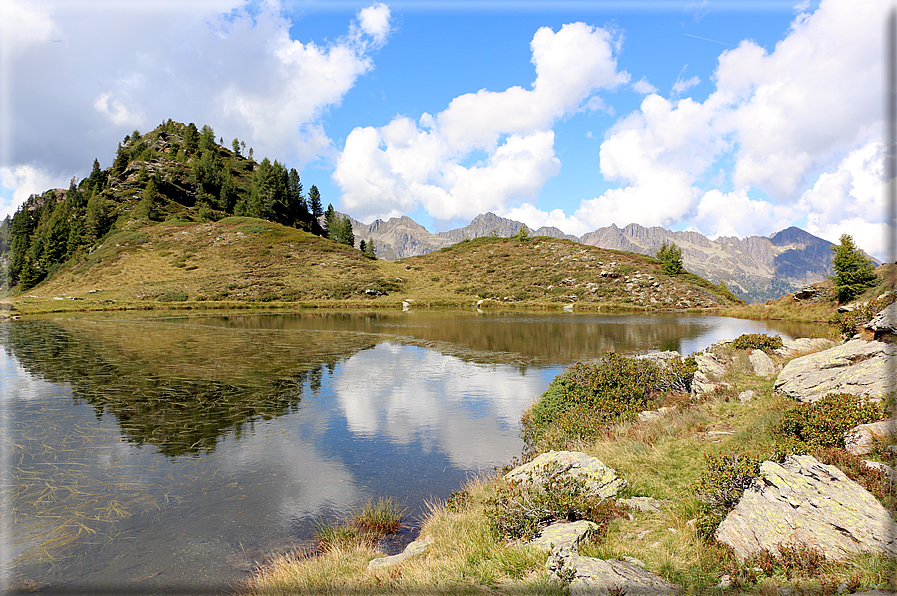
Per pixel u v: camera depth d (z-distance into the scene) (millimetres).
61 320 46219
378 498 9641
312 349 29219
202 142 175875
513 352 28688
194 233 102938
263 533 8195
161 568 7094
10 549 7602
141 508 9109
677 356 17984
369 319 50562
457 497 8953
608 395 14344
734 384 14469
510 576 5793
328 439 13242
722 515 6645
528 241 115125
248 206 129750
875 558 4879
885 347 10859
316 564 6781
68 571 7000
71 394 17688
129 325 41812
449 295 78875
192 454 11977
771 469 6594
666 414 12734
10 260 121562
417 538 7926
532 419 14594
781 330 37000
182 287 73250
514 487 8266
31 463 11297
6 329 38031
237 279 78625
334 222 149500
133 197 122312
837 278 44031
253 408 16250
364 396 18094
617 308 66312
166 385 19328
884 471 6410
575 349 29750
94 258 90875
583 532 6664
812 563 5137
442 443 12992
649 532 6793
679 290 73562
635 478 8805
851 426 8125
